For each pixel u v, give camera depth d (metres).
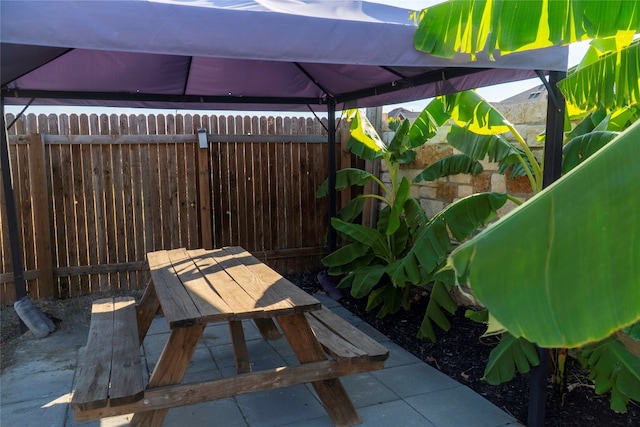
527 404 3.12
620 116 3.06
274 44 2.26
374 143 4.85
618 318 0.99
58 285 5.32
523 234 1.06
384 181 6.17
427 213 5.36
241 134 5.88
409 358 3.88
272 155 6.08
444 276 3.28
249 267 3.60
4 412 3.05
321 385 2.81
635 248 1.03
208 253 4.19
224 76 4.92
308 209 6.36
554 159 2.71
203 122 5.70
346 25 2.37
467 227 3.22
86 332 4.52
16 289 4.54
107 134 5.31
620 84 2.28
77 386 2.30
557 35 1.99
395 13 3.02
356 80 4.68
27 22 1.85
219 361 3.81
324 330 3.09
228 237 5.99
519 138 3.11
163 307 2.57
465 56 2.56
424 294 5.41
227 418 2.96
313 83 5.35
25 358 3.93
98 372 2.45
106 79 4.64
